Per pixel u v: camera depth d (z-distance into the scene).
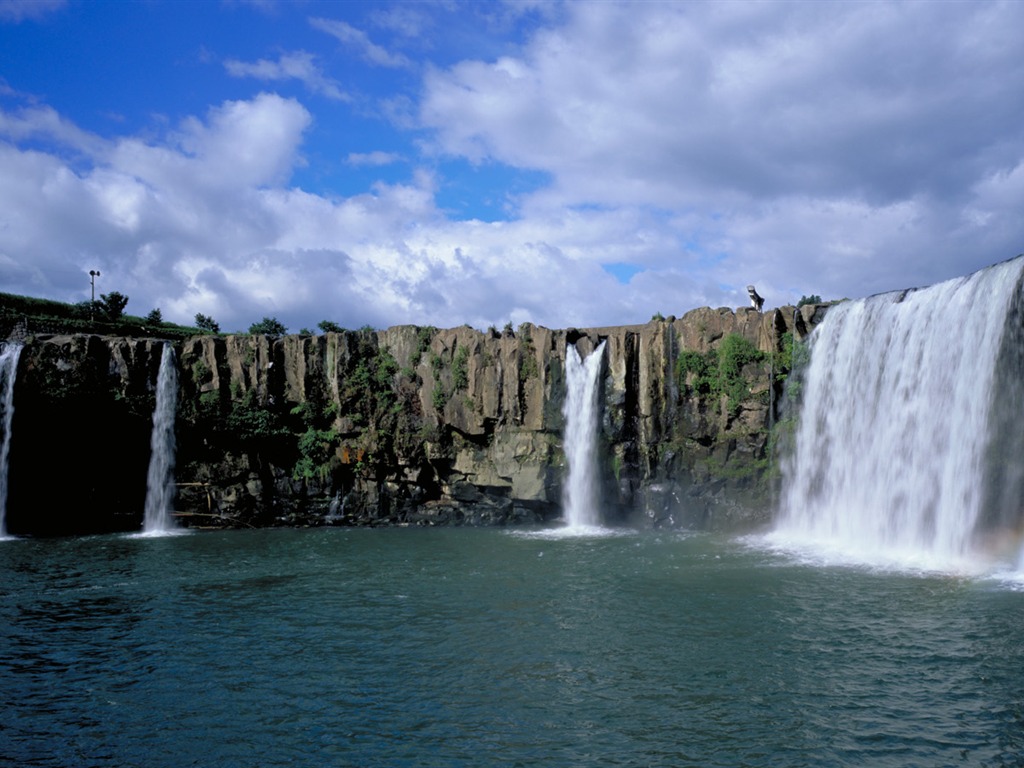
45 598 33.91
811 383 48.50
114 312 84.81
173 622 29.75
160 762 18.36
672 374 52.44
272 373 59.50
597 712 20.42
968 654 23.89
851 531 44.62
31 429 55.56
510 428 55.41
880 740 18.50
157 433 58.03
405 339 59.31
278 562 41.59
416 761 18.03
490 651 25.45
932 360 39.75
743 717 19.89
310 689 22.52
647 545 44.38
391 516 57.91
